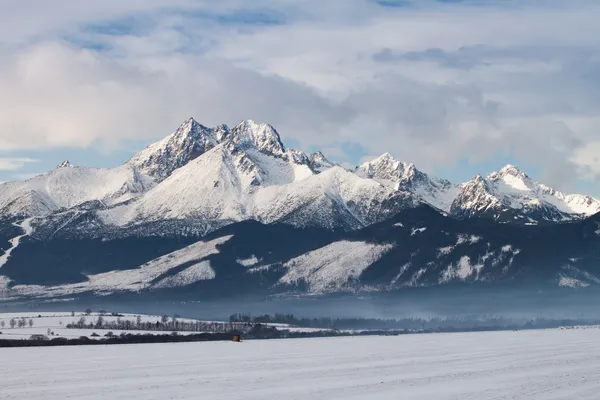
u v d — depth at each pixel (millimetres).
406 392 146500
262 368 184750
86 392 145875
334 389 150000
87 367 186625
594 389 150000
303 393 145125
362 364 194875
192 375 170375
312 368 185125
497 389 150125
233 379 163750
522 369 182500
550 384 156750
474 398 140250
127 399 138500
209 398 139250
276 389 149625
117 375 170000
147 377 166750
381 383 158250
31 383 157250
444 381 161250
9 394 143625
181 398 139250
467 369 182750
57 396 141500
